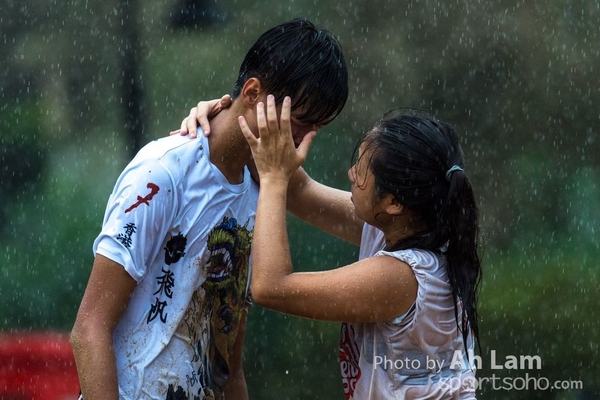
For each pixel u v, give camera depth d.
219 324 7.24
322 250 18.08
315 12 21.19
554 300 18.94
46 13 22.19
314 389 17.62
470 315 6.99
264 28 21.16
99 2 22.00
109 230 6.53
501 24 21.05
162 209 6.60
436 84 20.95
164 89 20.97
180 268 6.81
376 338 7.07
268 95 6.77
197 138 6.84
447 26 21.09
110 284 6.50
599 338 18.31
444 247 7.09
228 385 7.82
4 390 15.20
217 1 20.69
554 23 21.00
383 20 21.11
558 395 17.80
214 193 6.87
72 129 22.06
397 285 6.87
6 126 21.77
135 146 20.23
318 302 6.82
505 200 20.86
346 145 20.12
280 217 6.88
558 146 21.05
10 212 20.73
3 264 19.19
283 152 6.86
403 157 6.88
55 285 18.95
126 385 6.74
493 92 21.00
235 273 7.20
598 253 19.94
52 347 15.62
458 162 7.06
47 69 22.27
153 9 21.19
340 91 6.84
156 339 6.76
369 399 7.15
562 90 20.98
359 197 7.12
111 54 22.09
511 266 19.86
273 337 17.84
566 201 20.83
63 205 20.78
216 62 21.11
